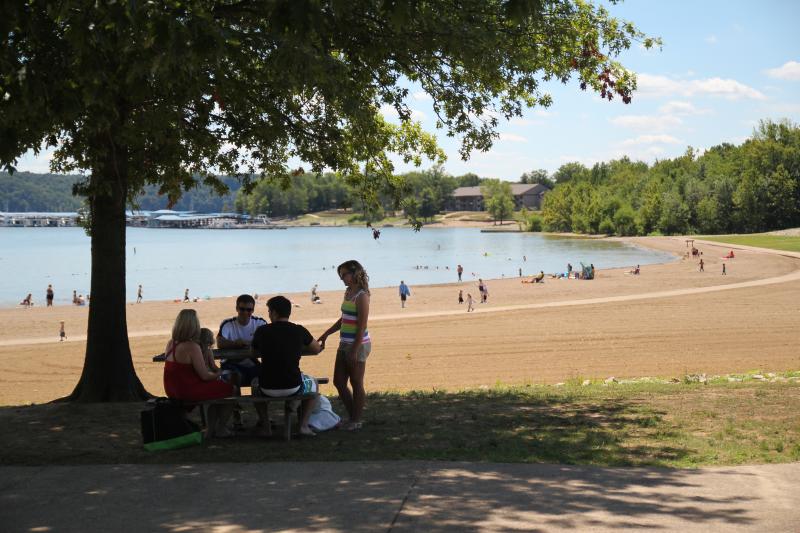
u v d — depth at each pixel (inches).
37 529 189.6
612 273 2566.4
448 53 417.1
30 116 313.9
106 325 480.1
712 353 919.7
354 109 389.4
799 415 349.4
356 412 326.6
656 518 190.4
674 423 339.9
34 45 304.3
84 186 473.1
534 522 187.6
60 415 397.4
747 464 255.0
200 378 297.7
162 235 7755.9
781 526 183.6
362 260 3752.5
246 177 582.9
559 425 338.6
